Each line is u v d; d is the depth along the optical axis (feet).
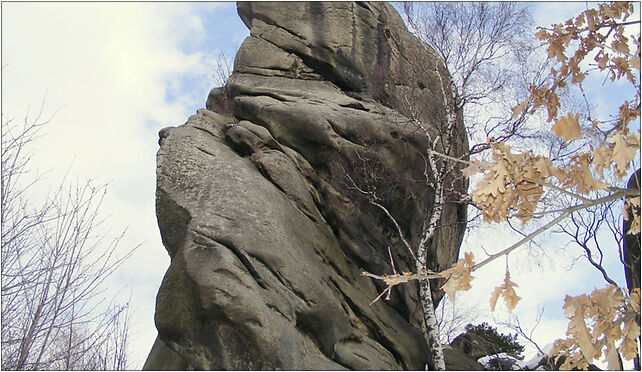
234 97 47.78
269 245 34.99
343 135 44.52
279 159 41.78
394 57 53.16
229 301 31.12
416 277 13.74
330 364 33.12
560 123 12.56
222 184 37.93
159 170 39.34
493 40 49.08
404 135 46.06
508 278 12.73
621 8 16.35
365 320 38.81
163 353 33.71
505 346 52.42
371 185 44.06
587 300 13.17
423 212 46.24
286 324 32.37
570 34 16.72
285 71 50.03
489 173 12.85
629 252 44.80
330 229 42.14
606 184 12.76
